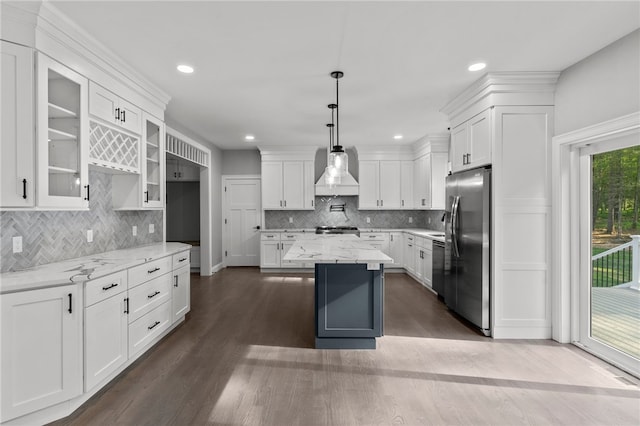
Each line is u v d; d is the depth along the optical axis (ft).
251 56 9.21
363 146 22.18
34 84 6.89
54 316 6.50
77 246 9.23
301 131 18.11
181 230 23.98
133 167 10.46
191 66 9.84
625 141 8.73
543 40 8.38
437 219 20.61
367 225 23.52
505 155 10.64
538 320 10.75
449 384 7.92
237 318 12.75
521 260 10.73
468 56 9.27
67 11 7.03
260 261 22.22
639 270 8.43
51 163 7.80
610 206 9.34
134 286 8.88
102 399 7.27
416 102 13.17
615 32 8.00
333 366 8.86
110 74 9.12
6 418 5.95
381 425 6.38
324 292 9.93
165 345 10.20
